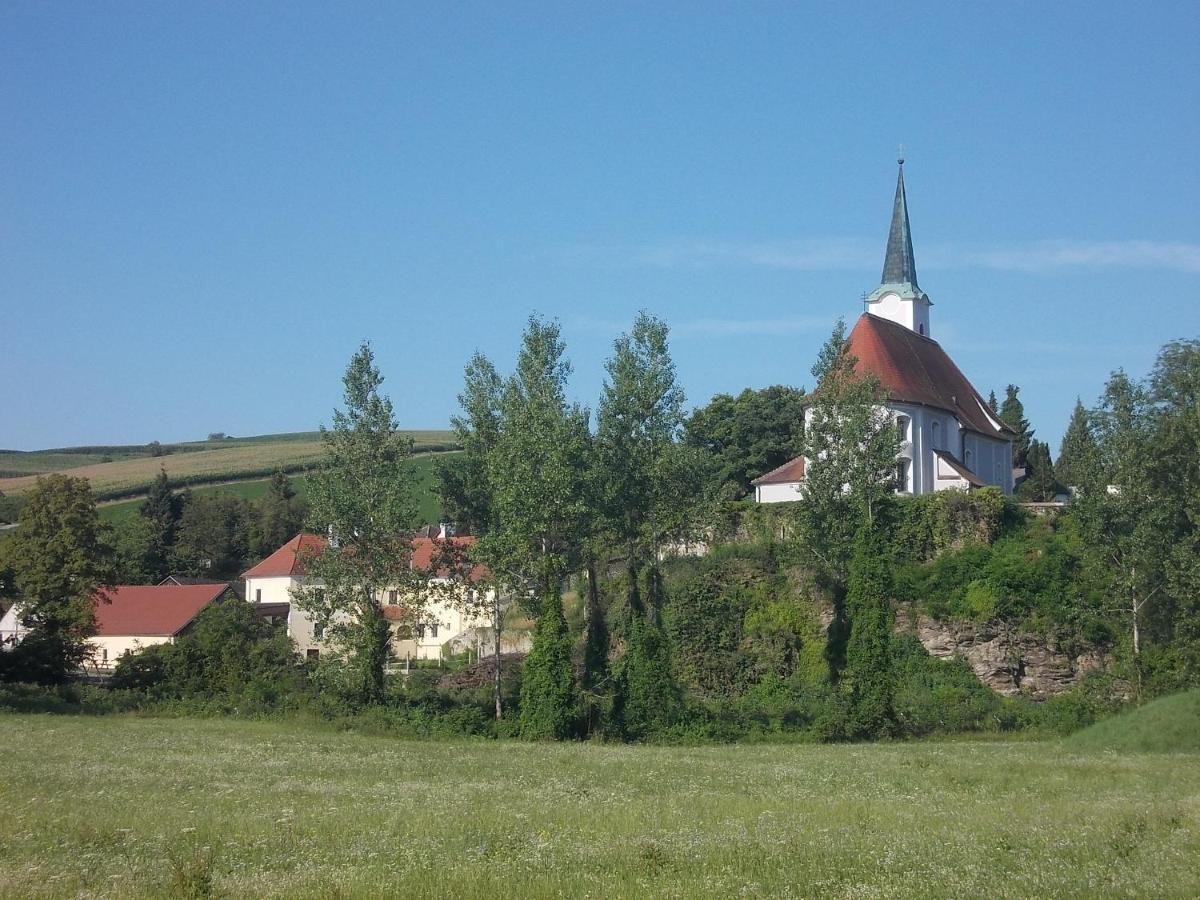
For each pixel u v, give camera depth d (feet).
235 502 456.45
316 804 84.07
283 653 200.23
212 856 59.00
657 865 58.23
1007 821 74.28
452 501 185.68
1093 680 180.65
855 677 161.79
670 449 180.04
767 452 320.70
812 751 138.82
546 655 161.58
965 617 191.62
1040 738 161.48
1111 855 61.31
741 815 78.23
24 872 55.88
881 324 262.06
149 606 299.79
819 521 186.09
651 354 182.50
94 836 67.36
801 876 56.08
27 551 255.70
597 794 92.07
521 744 151.74
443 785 98.27
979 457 284.82
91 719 171.73
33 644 212.23
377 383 182.91
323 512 176.86
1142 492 178.81
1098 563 183.01
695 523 184.55
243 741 140.46
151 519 426.92
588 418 180.55
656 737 158.30
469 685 195.21
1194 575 169.58
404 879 53.98
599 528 176.04
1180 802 84.07
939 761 122.01
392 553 177.68
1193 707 146.82
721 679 189.37
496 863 59.16
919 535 202.39
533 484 165.89
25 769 105.09
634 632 164.45
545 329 183.01
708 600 197.47
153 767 109.50
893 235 317.01
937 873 56.90
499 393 185.98
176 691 192.44
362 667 173.78
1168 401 199.93
